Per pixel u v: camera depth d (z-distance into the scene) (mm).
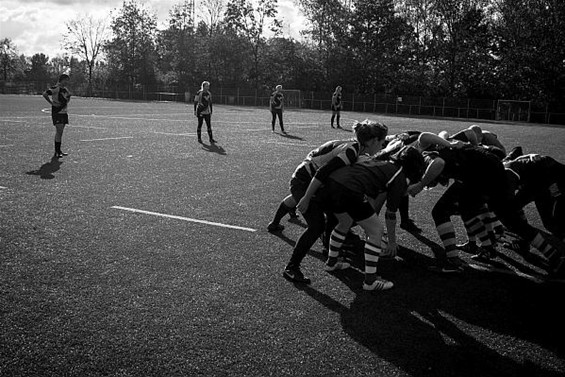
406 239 6594
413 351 3727
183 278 4906
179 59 73875
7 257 5270
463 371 3490
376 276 4973
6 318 3963
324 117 35844
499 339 3961
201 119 16375
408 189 5359
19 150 13031
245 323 4039
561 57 48219
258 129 22625
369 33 60875
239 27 70125
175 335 3805
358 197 4719
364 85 61594
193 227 6645
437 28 59031
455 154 5418
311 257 5766
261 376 3326
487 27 55938
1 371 3266
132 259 5359
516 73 49906
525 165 6344
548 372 3527
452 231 5430
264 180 10094
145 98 69812
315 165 5480
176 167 11367
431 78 58031
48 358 3436
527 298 4801
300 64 65500
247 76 71188
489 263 5840
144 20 76812
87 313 4102
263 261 5480
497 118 48312
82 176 9898
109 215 7074
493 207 5551
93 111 34000
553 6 49000
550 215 6664
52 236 6027
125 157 12570
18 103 41156
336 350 3691
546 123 45906
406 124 32531
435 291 4898
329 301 4547
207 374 3320
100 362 3410
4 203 7512
